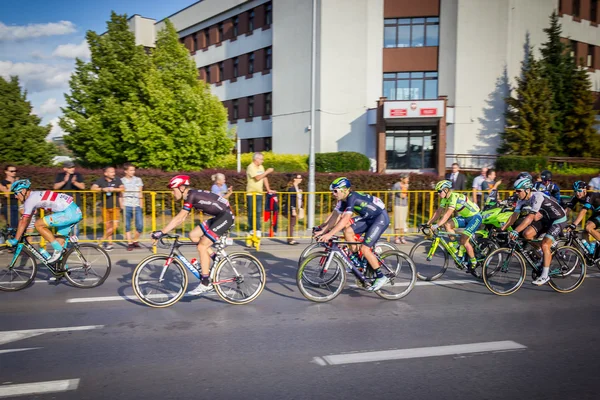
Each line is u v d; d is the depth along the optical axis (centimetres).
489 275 639
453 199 673
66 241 649
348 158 2078
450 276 745
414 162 2309
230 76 3081
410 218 1112
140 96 1858
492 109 2288
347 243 600
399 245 1002
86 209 923
